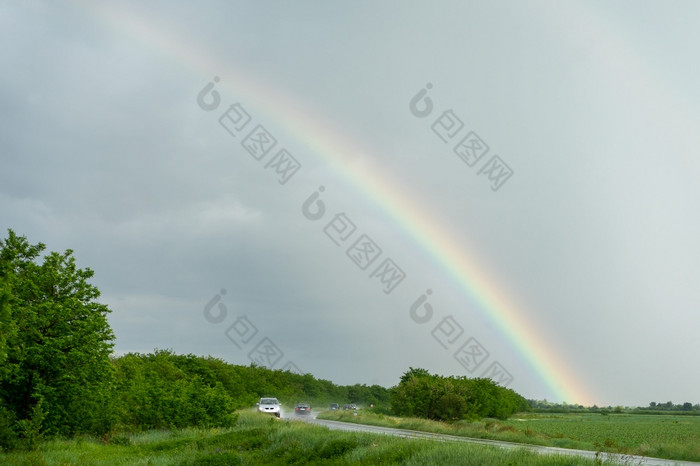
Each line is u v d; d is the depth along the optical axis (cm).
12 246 3328
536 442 4025
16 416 3081
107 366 3416
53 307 3178
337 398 16025
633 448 3638
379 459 2184
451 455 2023
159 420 4334
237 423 4588
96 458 2706
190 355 8531
